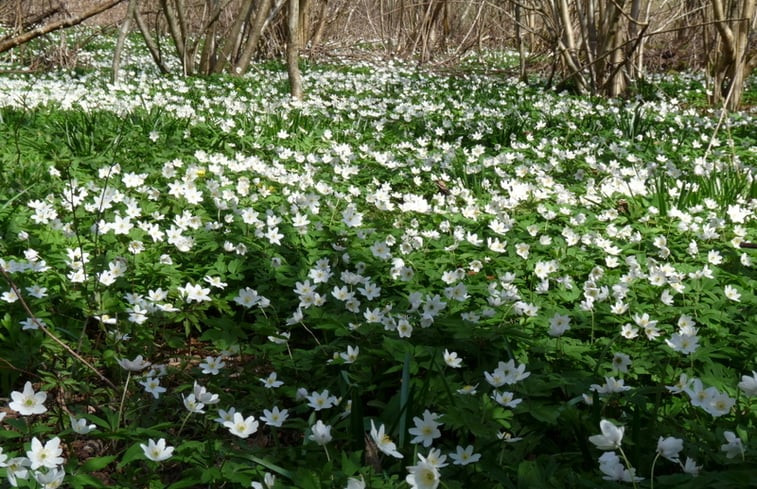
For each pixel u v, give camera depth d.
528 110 3.82
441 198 2.03
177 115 2.98
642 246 1.78
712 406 0.83
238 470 0.78
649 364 1.07
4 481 0.72
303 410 0.96
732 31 3.95
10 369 1.03
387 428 0.90
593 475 0.81
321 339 1.25
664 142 3.08
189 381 1.08
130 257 1.37
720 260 1.59
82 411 0.98
